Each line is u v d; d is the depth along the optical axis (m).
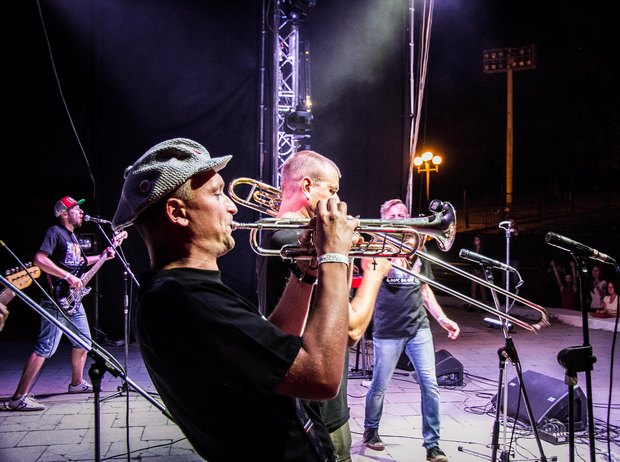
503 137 28.31
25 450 4.24
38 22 7.57
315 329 1.21
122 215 1.34
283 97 7.72
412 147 8.52
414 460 4.20
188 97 8.05
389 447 4.45
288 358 1.17
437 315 4.42
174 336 1.19
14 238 9.73
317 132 8.52
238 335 1.17
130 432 4.65
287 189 2.44
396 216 4.38
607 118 24.83
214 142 8.14
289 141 7.79
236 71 8.15
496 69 21.52
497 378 6.50
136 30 7.91
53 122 7.65
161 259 1.34
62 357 7.49
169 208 1.31
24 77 7.55
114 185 7.88
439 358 6.21
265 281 2.21
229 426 1.26
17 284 4.16
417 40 8.61
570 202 23.98
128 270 5.24
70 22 7.70
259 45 8.15
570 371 2.80
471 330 9.60
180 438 4.52
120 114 7.89
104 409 5.26
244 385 1.17
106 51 7.82
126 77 7.90
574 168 26.41
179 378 1.24
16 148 7.57
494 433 3.63
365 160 8.63
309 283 1.69
